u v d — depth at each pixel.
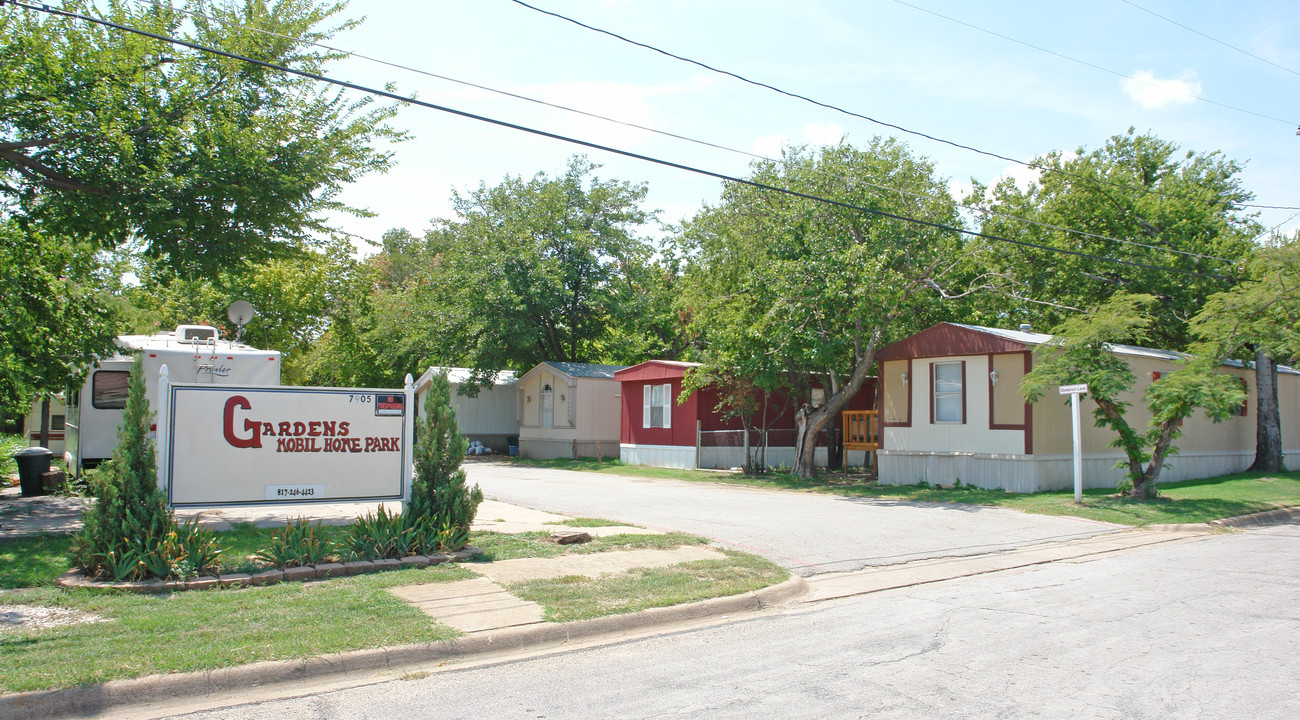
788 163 21.02
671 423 26.55
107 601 7.11
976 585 9.12
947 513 15.04
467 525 9.77
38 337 13.69
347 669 5.90
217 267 12.42
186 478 8.69
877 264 18.27
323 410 9.34
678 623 7.43
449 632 6.51
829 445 25.86
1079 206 24.09
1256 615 7.54
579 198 35.00
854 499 17.47
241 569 8.18
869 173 19.52
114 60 11.10
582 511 14.53
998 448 18.02
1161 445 16.19
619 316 34.81
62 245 13.89
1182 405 15.48
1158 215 23.27
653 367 26.98
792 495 18.28
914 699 5.26
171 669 5.48
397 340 38.81
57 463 20.78
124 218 11.41
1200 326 17.00
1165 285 22.72
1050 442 17.77
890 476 20.33
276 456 9.09
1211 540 12.74
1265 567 10.20
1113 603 8.09
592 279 35.12
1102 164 25.72
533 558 9.45
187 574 7.82
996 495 17.09
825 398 22.38
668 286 37.78
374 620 6.77
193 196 11.62
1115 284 23.56
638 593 7.91
